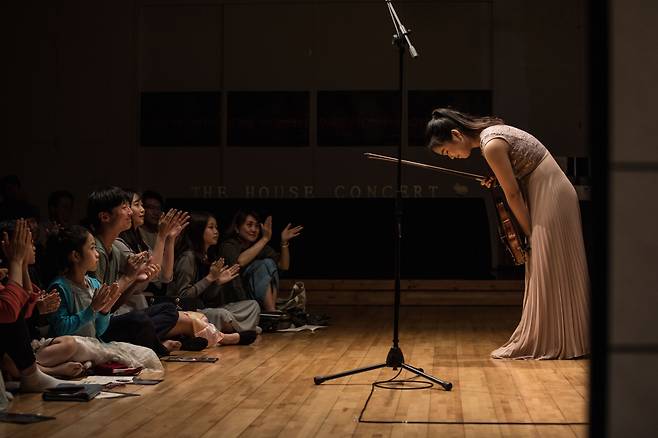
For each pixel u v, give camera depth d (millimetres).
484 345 5918
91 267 4566
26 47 11109
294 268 9891
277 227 10109
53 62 11102
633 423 1512
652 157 1515
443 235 9930
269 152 11039
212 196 11102
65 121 11102
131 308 5539
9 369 4133
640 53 1528
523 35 10742
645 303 1519
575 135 10695
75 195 11094
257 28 11070
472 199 10172
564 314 5105
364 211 10086
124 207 5027
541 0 10719
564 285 5105
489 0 10797
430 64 10891
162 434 3242
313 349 5742
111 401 3869
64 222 8078
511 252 5301
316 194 10984
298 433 3262
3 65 11094
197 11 11117
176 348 5578
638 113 1521
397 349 4363
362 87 10977
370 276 9633
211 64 11117
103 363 4516
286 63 11047
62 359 4328
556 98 10711
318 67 11016
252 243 7355
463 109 10852
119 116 11102
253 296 7016
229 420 3488
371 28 10961
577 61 10680
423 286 9102
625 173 1521
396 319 4387
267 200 10312
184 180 11125
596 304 1502
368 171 10930
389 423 3428
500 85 10781
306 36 11023
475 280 9070
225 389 4188
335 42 10992
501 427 3357
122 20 11086
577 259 5129
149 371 4645
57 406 3738
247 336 6004
